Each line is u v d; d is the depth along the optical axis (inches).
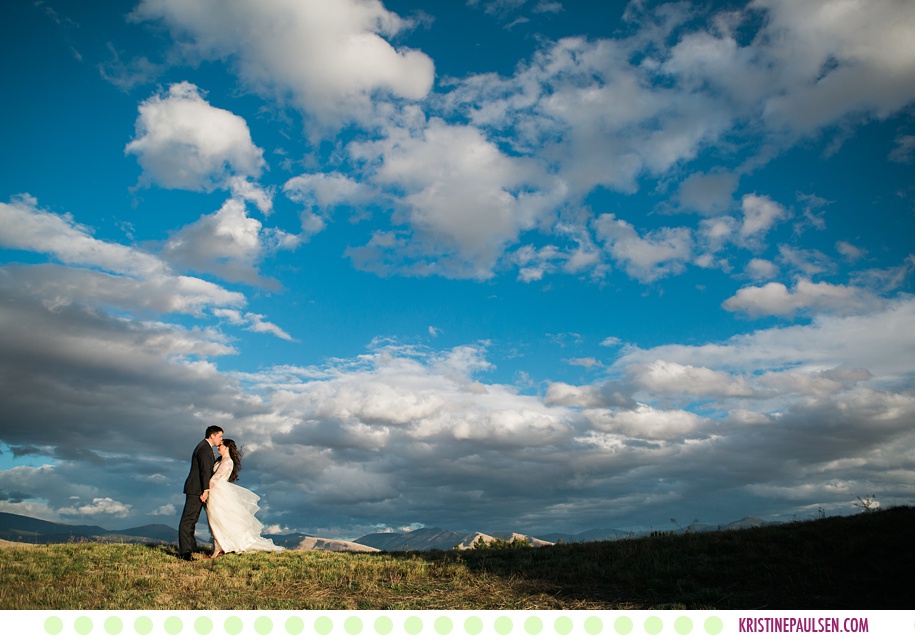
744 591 452.8
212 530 636.1
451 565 580.7
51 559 559.8
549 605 433.4
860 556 496.7
